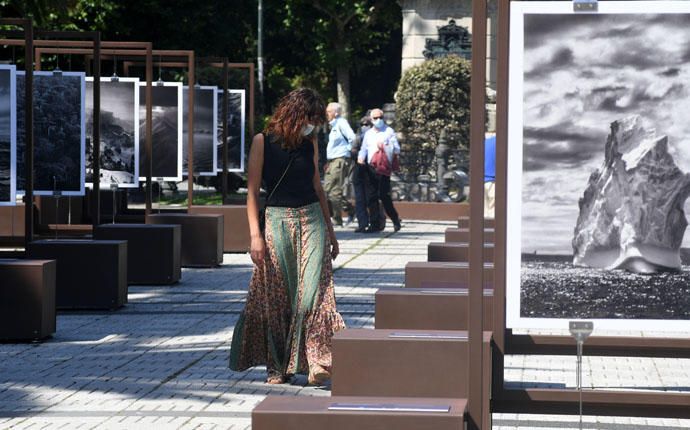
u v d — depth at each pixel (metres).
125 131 25.72
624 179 8.96
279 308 11.93
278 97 83.19
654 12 8.92
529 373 12.85
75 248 17.59
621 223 8.95
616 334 15.49
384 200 35.06
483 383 8.16
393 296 11.24
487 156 29.58
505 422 10.46
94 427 10.09
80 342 14.75
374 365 9.00
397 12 78.69
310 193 11.84
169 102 27.42
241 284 21.19
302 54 82.62
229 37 61.78
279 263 11.83
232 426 10.14
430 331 9.47
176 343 14.63
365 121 35.91
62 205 28.70
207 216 24.17
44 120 21.58
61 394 11.53
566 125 8.97
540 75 8.98
